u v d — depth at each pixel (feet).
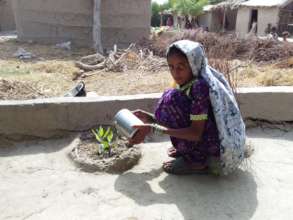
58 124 10.50
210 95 7.70
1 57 26.17
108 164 8.94
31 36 34.65
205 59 7.83
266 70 22.53
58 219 7.12
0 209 7.41
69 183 8.39
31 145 10.28
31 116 10.28
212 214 7.35
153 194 7.98
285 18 77.30
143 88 18.63
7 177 8.64
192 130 7.89
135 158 9.29
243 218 7.26
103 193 8.00
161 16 118.52
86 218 7.16
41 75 20.79
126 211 7.38
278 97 11.19
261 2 81.35
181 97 8.09
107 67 24.02
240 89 11.48
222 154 8.06
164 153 9.88
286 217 7.32
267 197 7.97
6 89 16.01
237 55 27.71
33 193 7.98
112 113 10.70
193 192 8.09
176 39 29.89
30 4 33.76
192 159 8.75
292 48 27.27
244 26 85.20
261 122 11.48
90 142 10.09
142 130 7.95
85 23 33.73
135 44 30.50
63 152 9.89
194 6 95.81
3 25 60.64
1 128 10.25
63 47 32.01
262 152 10.02
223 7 91.20
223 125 7.91
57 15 33.63
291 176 8.84
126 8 33.91
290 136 11.02
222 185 8.39
